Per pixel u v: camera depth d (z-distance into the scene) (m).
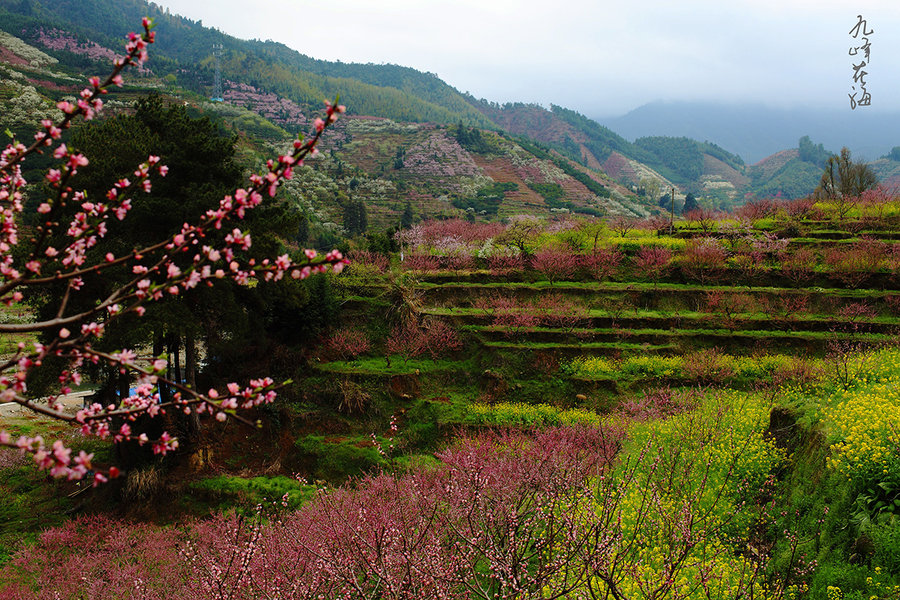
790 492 12.77
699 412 18.09
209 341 26.38
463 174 134.75
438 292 33.50
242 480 22.23
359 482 20.80
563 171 144.25
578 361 27.69
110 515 20.77
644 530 10.74
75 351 3.94
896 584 8.59
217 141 23.41
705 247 35.09
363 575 9.31
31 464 24.91
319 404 26.16
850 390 17.23
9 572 16.80
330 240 77.62
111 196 4.43
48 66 134.12
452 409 25.75
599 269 34.81
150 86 138.12
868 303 30.73
